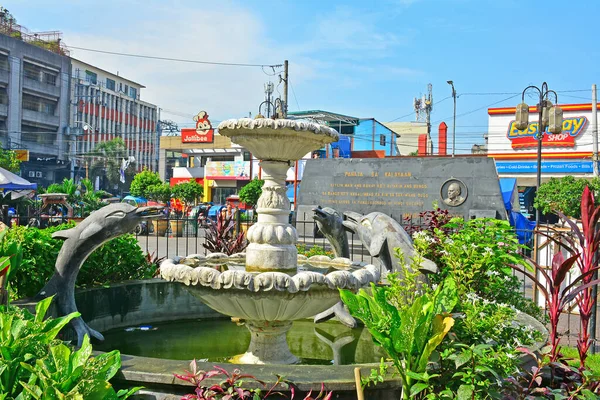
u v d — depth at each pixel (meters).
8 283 3.78
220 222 8.72
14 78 46.94
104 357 2.73
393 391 3.10
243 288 3.90
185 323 6.39
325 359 5.11
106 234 4.62
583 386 3.07
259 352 4.70
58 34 56.88
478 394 2.82
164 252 13.89
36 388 2.43
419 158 15.16
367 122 39.06
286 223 4.74
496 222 4.93
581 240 3.38
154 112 74.88
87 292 5.39
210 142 43.03
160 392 3.02
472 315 3.23
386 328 2.85
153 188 32.81
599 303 7.35
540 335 3.73
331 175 16.12
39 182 49.09
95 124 60.75
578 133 27.66
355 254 13.65
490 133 29.67
